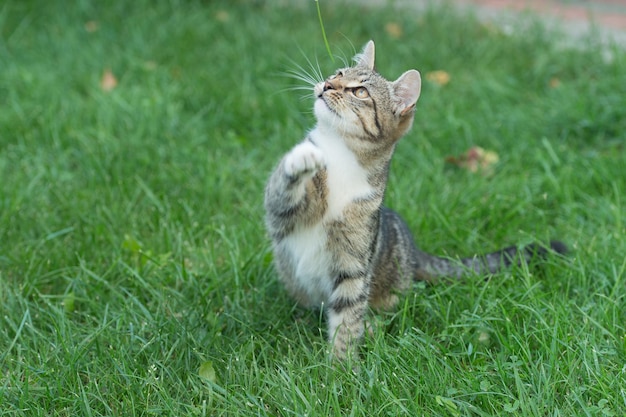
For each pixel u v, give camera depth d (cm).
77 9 281
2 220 215
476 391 185
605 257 207
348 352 189
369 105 191
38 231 215
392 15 297
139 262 209
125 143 235
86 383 189
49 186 224
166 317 197
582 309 197
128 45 268
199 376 187
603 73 262
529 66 269
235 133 246
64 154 233
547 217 223
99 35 272
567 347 189
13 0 284
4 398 184
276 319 200
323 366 189
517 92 259
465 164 236
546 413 184
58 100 247
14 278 205
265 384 187
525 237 213
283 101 249
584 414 182
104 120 241
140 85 255
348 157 191
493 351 194
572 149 238
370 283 196
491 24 295
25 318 194
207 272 206
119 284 205
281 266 200
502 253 208
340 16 292
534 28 285
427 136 243
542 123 246
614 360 190
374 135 191
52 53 265
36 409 183
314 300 200
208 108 248
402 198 223
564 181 227
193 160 233
